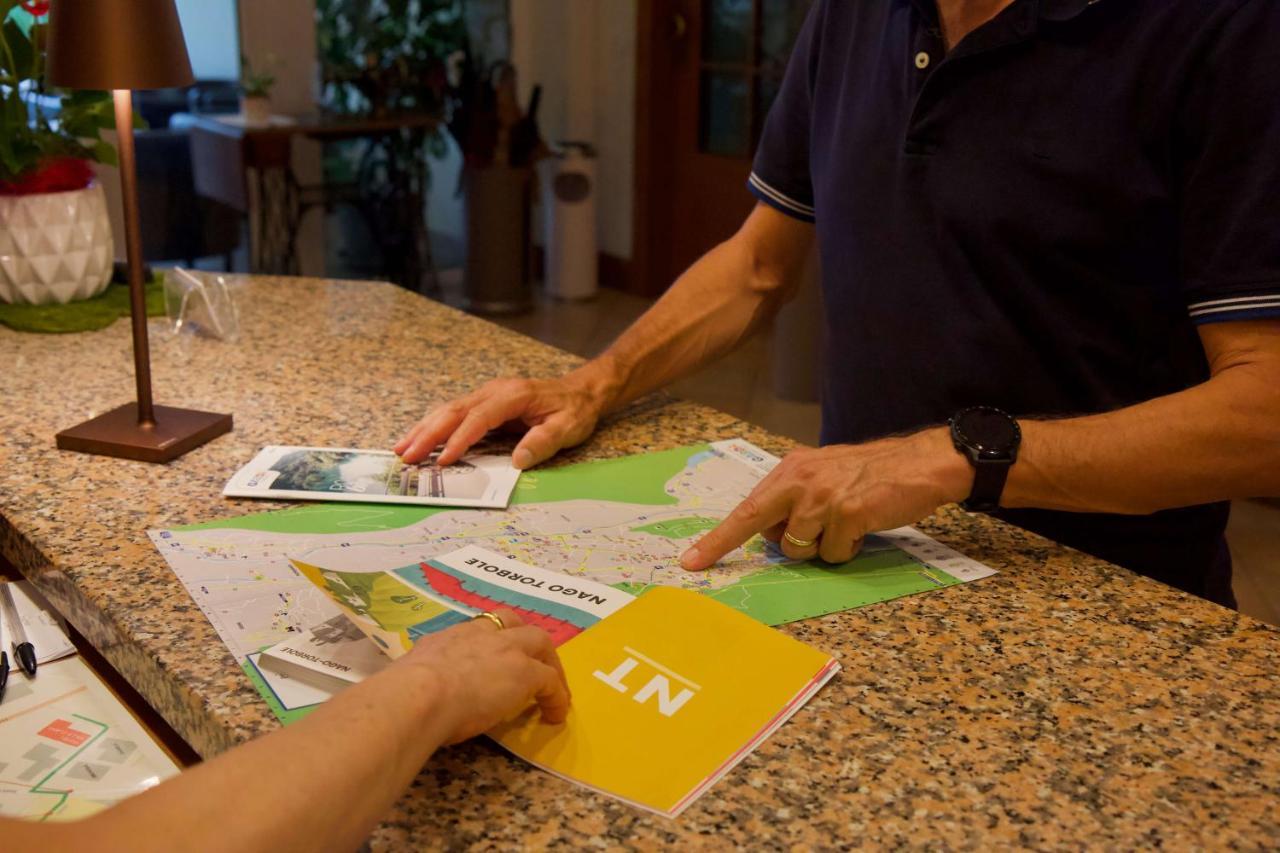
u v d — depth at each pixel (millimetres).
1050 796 698
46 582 989
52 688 943
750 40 4715
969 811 684
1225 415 969
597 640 850
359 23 5230
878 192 1278
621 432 1334
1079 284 1157
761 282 1497
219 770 564
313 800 567
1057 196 1135
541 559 992
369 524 1053
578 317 5086
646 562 997
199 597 906
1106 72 1097
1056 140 1126
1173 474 979
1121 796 698
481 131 4824
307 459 1191
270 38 4695
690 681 805
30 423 1287
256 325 1694
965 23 1188
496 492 1130
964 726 768
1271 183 972
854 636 884
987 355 1215
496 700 699
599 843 656
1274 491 983
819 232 1387
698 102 5027
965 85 1175
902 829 668
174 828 524
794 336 3959
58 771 837
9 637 1000
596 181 5496
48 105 1751
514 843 656
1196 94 1034
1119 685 818
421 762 642
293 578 943
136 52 1101
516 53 5562
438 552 997
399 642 753
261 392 1411
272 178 4879
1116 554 1212
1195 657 857
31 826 504
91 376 1451
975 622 907
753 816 680
